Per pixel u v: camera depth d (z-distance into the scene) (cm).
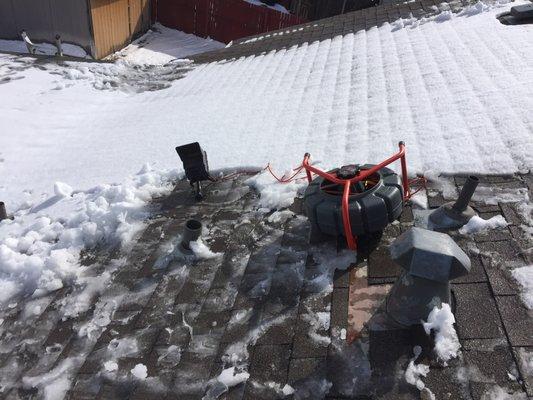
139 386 317
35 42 1962
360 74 771
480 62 655
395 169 478
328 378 281
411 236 286
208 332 343
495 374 257
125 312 389
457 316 295
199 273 409
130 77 1171
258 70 980
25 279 467
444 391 257
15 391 347
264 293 363
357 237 388
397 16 1005
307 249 396
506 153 450
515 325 280
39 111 948
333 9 2100
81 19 1886
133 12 2227
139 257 457
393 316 303
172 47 2280
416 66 721
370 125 587
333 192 382
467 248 351
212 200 523
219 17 2306
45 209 621
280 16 2175
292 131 637
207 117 790
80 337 378
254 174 554
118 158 721
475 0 929
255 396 286
